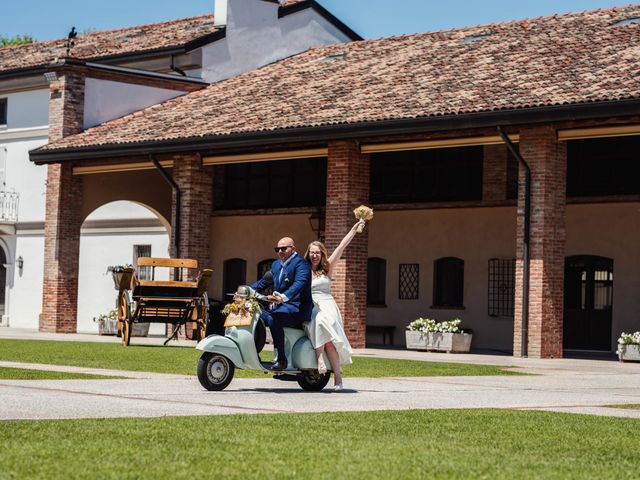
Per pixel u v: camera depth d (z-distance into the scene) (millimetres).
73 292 31938
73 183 31844
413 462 7363
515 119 22188
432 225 29797
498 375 17359
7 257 38719
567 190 27578
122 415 9797
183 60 34625
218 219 34438
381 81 28125
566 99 21734
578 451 8203
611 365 21375
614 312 26594
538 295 22938
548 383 15711
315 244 13078
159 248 35938
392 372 17141
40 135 37531
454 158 29734
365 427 9219
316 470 6949
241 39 35562
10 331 33031
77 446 7660
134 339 28422
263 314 12922
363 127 24219
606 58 24750
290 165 33344
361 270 25797
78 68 31672
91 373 15102
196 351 21953
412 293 30109
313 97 28266
